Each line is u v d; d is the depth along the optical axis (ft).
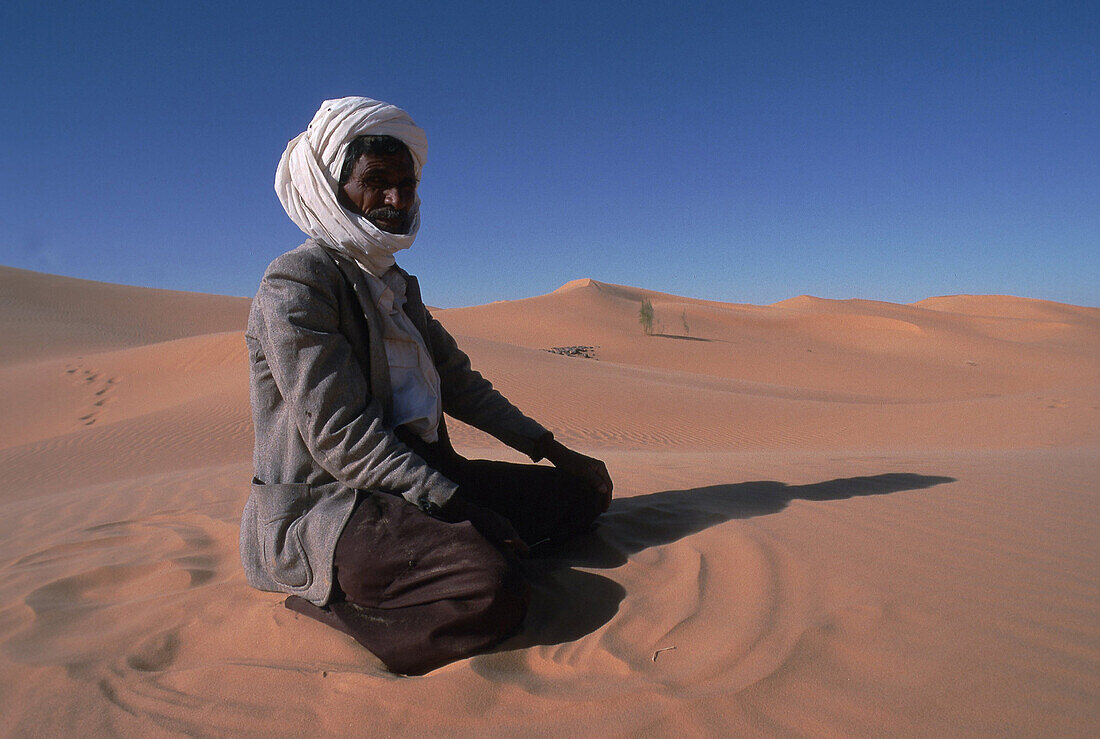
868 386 142.31
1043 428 47.44
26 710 5.76
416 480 6.30
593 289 264.72
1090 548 7.30
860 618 5.78
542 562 8.14
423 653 5.89
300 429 6.57
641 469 15.06
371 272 7.16
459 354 8.66
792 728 4.48
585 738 4.64
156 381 77.51
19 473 41.98
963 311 352.08
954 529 8.18
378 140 6.83
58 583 9.20
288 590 7.12
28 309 152.97
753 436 52.90
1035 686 4.63
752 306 314.76
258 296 6.84
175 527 12.41
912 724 4.38
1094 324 265.75
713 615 6.27
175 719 5.47
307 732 5.14
